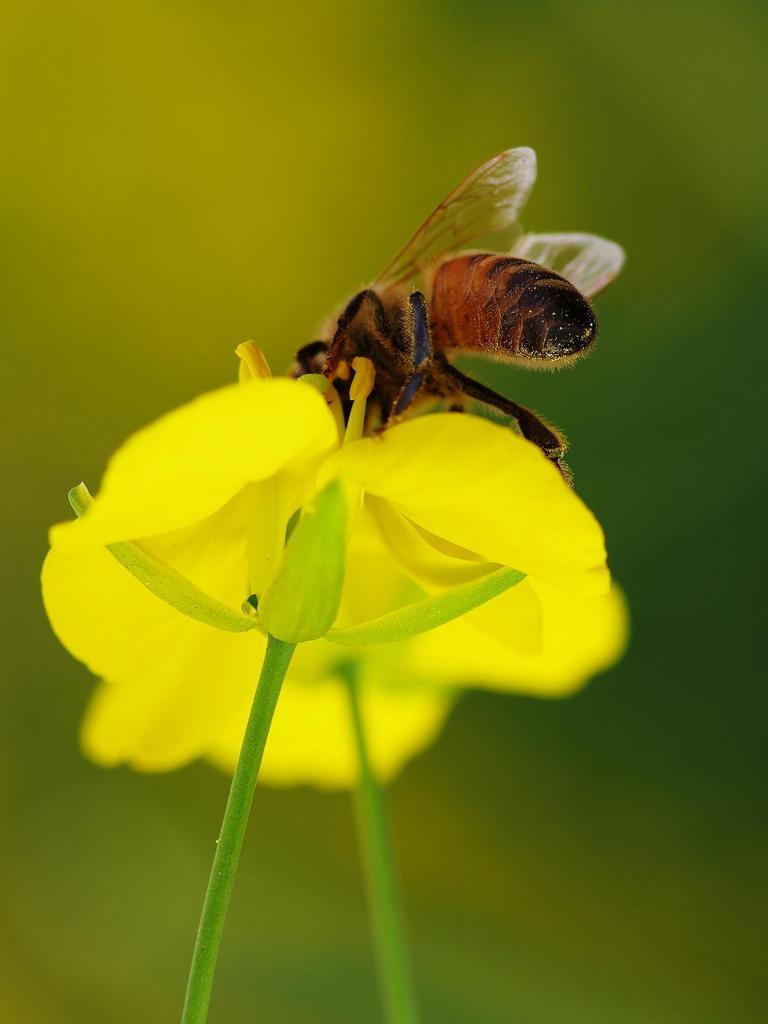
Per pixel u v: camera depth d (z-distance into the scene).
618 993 0.19
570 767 0.20
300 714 0.17
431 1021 0.18
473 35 0.22
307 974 0.18
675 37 0.20
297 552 0.14
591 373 0.20
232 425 0.13
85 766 0.21
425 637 0.16
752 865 0.20
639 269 0.21
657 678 0.20
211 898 0.14
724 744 0.20
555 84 0.22
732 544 0.20
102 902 0.20
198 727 0.16
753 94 0.20
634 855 0.20
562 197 0.22
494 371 0.20
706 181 0.20
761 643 0.20
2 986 0.20
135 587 0.14
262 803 0.21
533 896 0.20
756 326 0.20
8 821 0.21
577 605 0.16
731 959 0.19
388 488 0.14
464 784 0.20
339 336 0.15
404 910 0.20
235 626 0.14
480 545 0.14
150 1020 0.20
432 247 0.16
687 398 0.20
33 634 0.22
